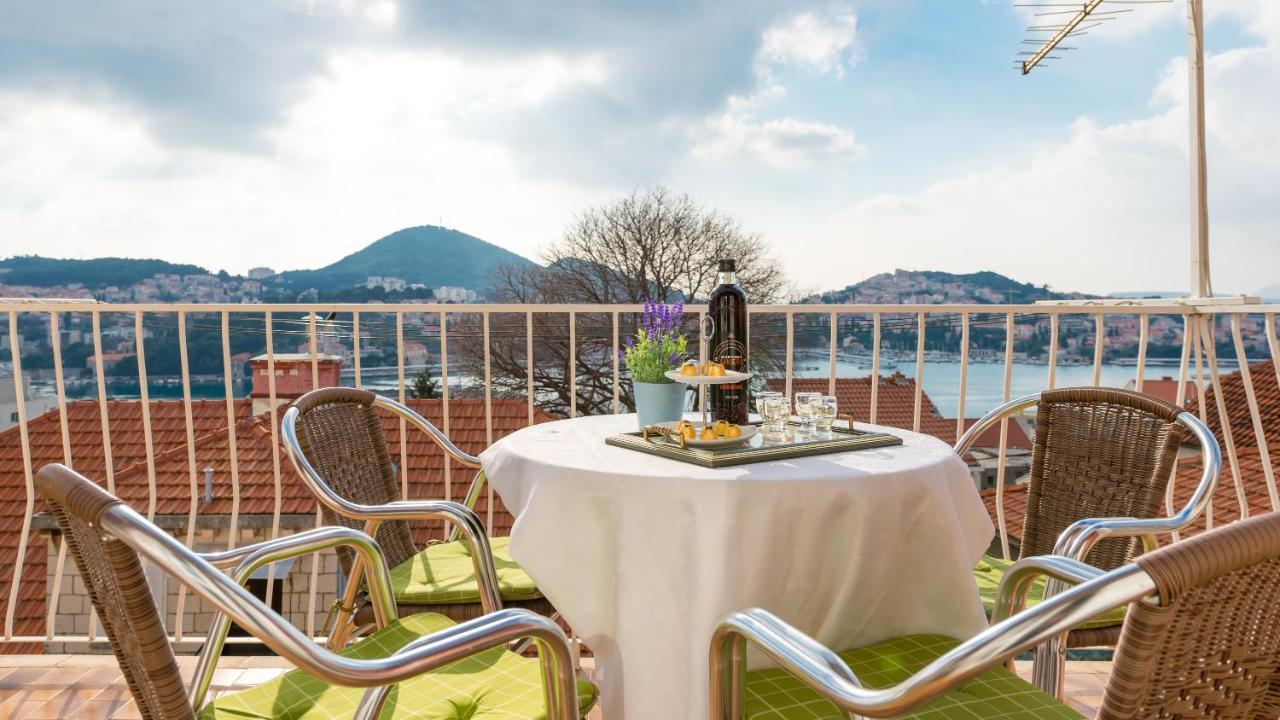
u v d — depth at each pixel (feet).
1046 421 6.73
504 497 5.45
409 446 23.63
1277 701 2.74
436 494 22.09
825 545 4.54
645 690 4.55
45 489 3.27
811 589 4.57
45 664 8.61
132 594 2.99
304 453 5.77
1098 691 8.01
